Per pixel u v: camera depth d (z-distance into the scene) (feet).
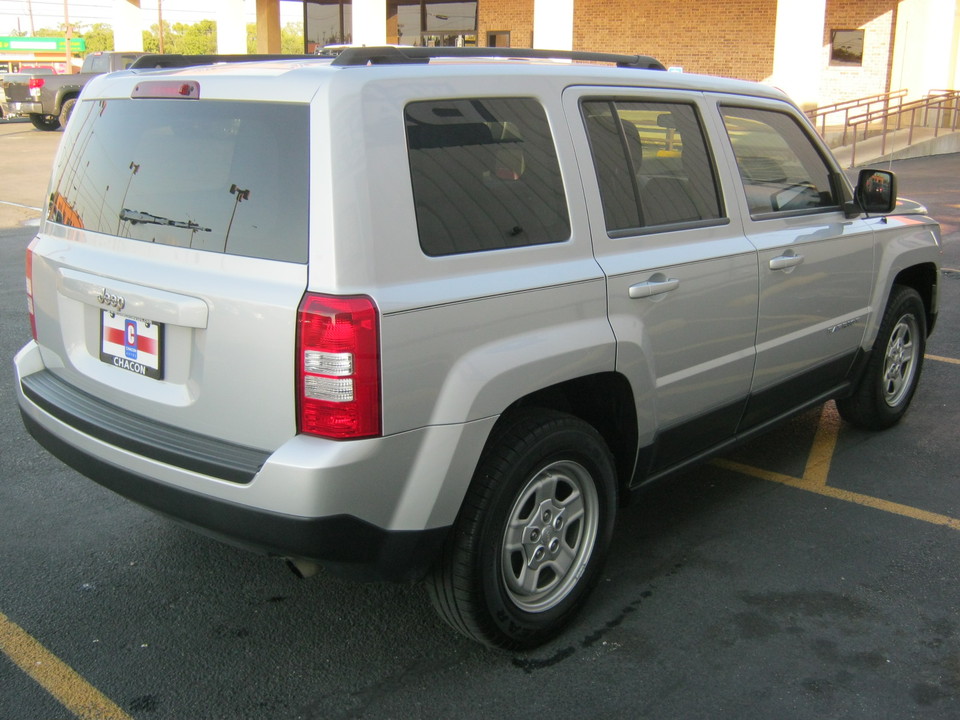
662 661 10.36
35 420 10.93
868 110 72.69
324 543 8.48
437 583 9.65
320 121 8.43
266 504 8.49
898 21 85.46
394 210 8.62
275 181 8.68
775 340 13.38
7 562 12.33
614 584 11.98
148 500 9.46
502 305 9.34
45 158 69.10
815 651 10.55
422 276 8.78
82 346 10.62
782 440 17.15
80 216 10.56
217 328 8.81
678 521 13.82
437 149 9.11
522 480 9.70
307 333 8.25
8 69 239.30
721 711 9.52
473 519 9.39
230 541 9.03
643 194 11.29
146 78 10.07
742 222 12.63
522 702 9.64
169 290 9.14
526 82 10.14
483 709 9.53
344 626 11.02
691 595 11.73
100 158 10.41
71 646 10.53
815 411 18.76
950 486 15.08
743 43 94.68
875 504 14.42
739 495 14.74
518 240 9.71
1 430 16.93
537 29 72.38
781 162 13.76
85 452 10.05
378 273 8.45
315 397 8.34
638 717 9.43
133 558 12.52
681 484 15.19
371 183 8.48
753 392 13.21
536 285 9.65
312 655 10.43
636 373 10.86
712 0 95.45
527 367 9.47
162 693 9.75
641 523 13.75
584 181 10.49
